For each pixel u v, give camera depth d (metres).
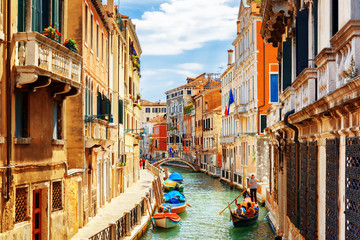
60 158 12.84
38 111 11.27
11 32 9.77
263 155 31.94
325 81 8.41
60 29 13.26
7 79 9.68
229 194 35.19
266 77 34.38
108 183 22.86
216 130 57.34
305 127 11.08
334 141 7.96
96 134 17.22
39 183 11.27
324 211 9.05
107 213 19.50
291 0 14.02
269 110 20.69
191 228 21.56
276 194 18.50
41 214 11.70
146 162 56.47
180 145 83.44
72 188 14.14
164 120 97.94
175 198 27.16
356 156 6.62
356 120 6.68
